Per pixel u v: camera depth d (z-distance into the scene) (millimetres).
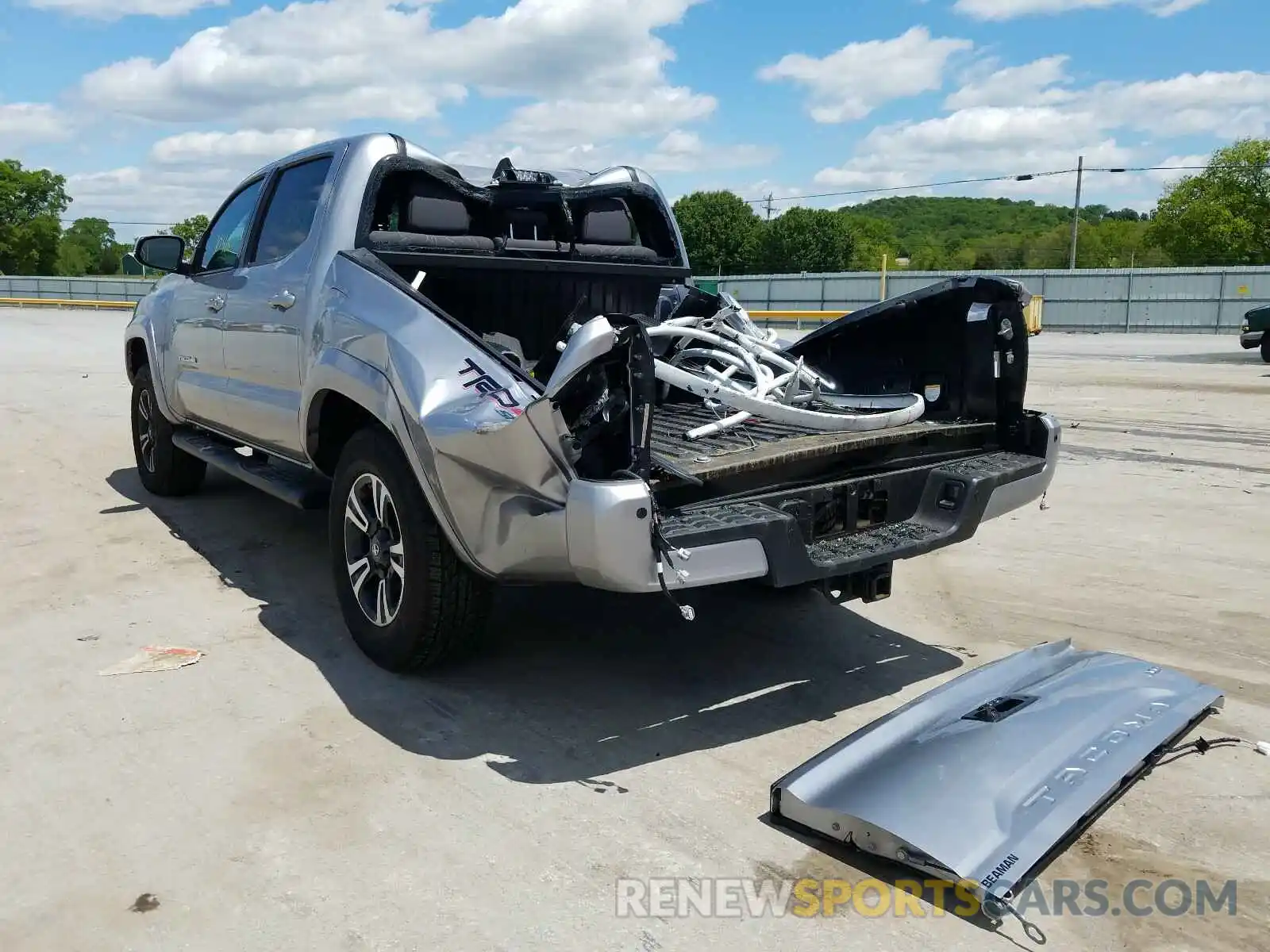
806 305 35125
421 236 4254
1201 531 6027
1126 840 2783
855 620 4551
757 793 3037
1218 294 33594
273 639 4184
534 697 3674
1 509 6289
